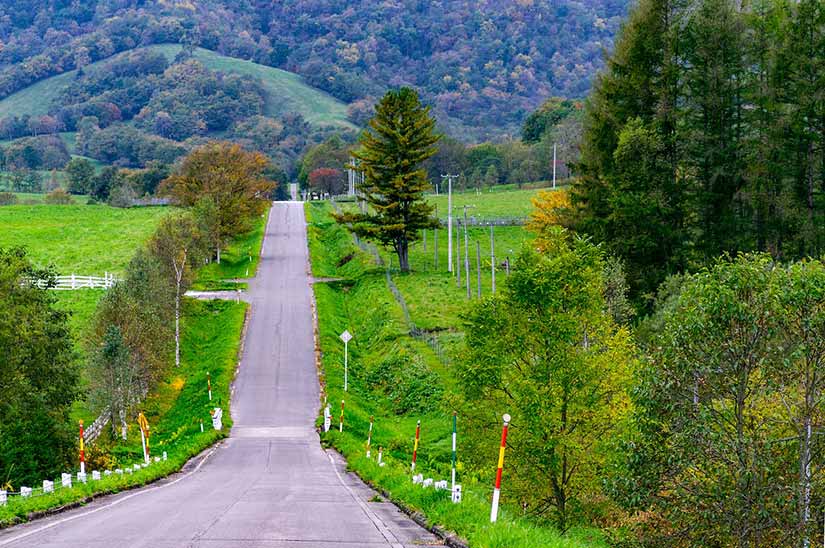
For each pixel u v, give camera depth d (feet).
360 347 351.67
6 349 178.29
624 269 304.71
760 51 327.67
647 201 309.22
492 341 146.51
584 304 143.95
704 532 108.68
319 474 155.94
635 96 341.41
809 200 306.76
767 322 106.22
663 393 111.45
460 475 181.57
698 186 334.65
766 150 306.96
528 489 142.61
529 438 136.46
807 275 105.50
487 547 73.00
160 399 285.43
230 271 501.56
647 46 335.47
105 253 520.83
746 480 105.40
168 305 322.34
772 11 328.70
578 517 141.49
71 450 176.45
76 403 270.26
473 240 563.89
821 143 306.35
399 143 449.89
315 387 291.79
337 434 216.95
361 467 156.66
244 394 282.77
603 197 342.44
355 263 512.63
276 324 381.19
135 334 264.72
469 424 148.15
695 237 333.42
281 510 97.66
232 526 83.56
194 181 531.09
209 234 484.33
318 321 385.09
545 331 140.67
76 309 374.22
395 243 470.39
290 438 223.92
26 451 162.50
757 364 106.93
